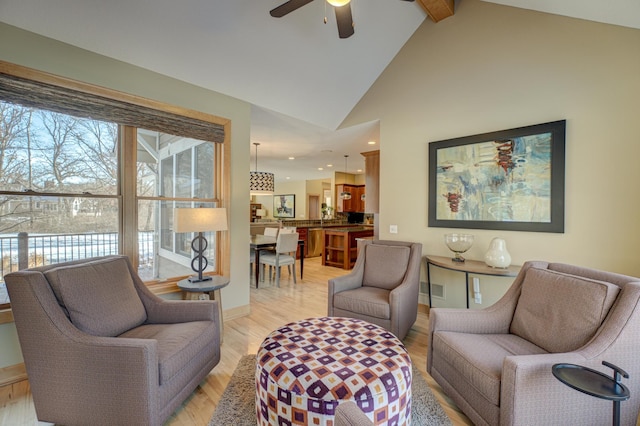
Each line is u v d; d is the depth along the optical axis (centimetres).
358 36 324
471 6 320
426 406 191
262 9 257
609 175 242
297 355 161
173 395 169
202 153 324
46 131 233
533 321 186
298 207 1210
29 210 228
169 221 302
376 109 402
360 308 277
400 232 380
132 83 261
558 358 142
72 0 208
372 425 64
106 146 261
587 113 252
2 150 216
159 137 291
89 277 186
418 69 361
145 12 229
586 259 253
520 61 287
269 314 359
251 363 241
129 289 212
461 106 327
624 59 236
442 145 339
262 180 614
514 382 137
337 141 526
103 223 260
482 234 312
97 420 157
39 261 232
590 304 159
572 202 259
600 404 143
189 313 219
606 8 220
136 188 276
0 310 212
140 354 151
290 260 508
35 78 215
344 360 156
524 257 285
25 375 217
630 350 144
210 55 278
